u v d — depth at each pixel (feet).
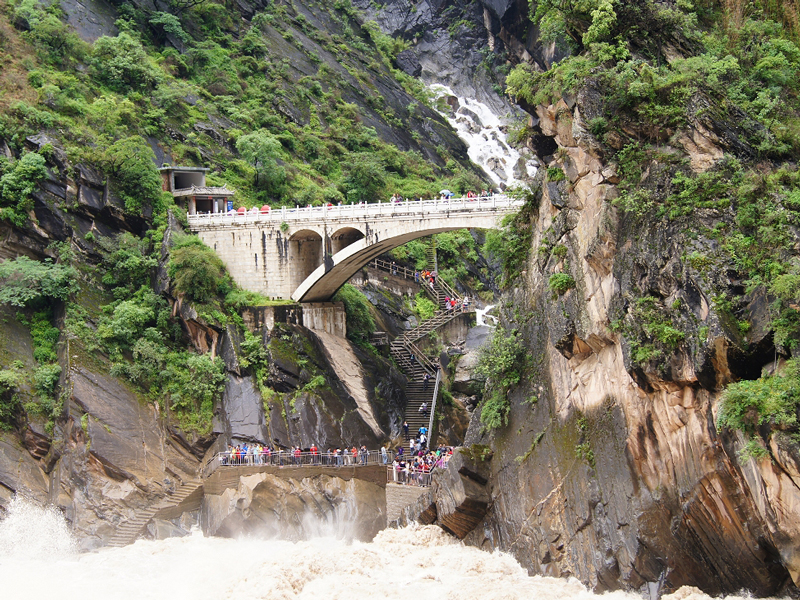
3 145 187.62
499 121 322.34
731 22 128.88
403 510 145.38
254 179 232.53
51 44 224.12
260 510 151.74
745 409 86.12
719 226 96.94
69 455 156.46
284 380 173.78
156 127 226.79
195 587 119.14
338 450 165.78
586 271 114.21
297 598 109.29
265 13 310.04
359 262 180.96
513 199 152.97
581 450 112.47
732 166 100.42
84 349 168.04
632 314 102.42
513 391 131.23
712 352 90.99
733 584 95.35
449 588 111.14
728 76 114.83
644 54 119.85
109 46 233.55
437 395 186.60
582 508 110.93
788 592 90.53
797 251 90.89
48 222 181.27
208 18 285.23
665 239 100.78
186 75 260.42
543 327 126.62
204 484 162.09
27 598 117.39
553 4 127.54
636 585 102.27
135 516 154.51
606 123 111.34
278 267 185.26
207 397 173.37
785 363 86.99
